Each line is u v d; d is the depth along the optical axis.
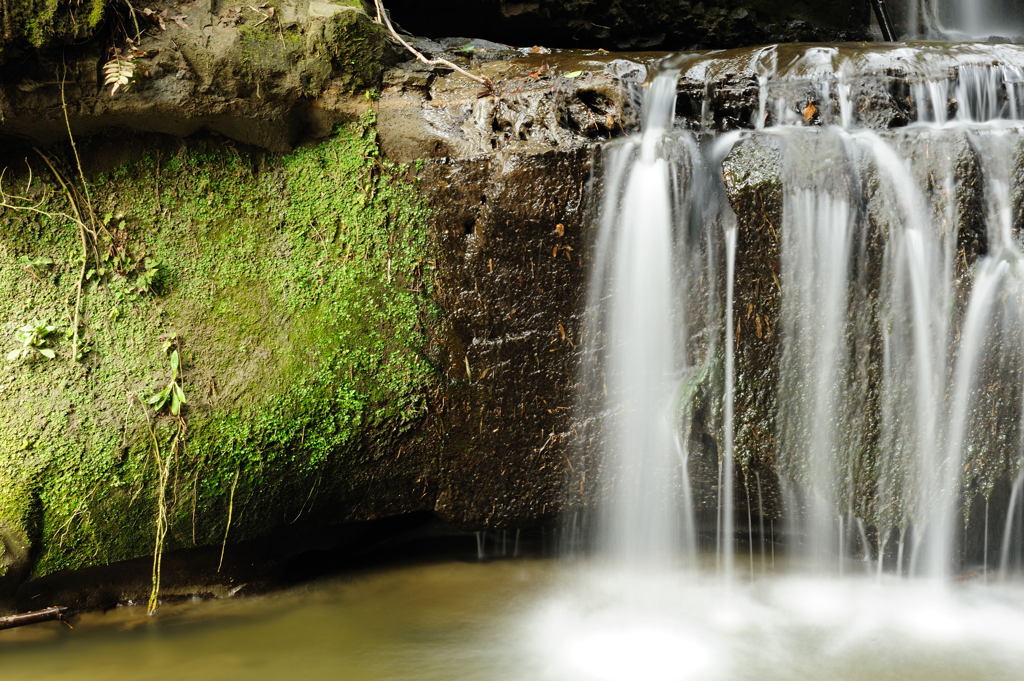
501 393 5.05
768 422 4.77
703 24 7.50
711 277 4.74
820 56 5.13
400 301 5.05
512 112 5.03
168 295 4.82
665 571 5.17
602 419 5.02
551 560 5.52
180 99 4.67
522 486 5.16
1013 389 4.49
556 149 4.78
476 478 5.16
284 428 4.84
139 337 4.75
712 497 5.01
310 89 4.92
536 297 4.94
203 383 4.78
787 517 4.98
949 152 4.47
